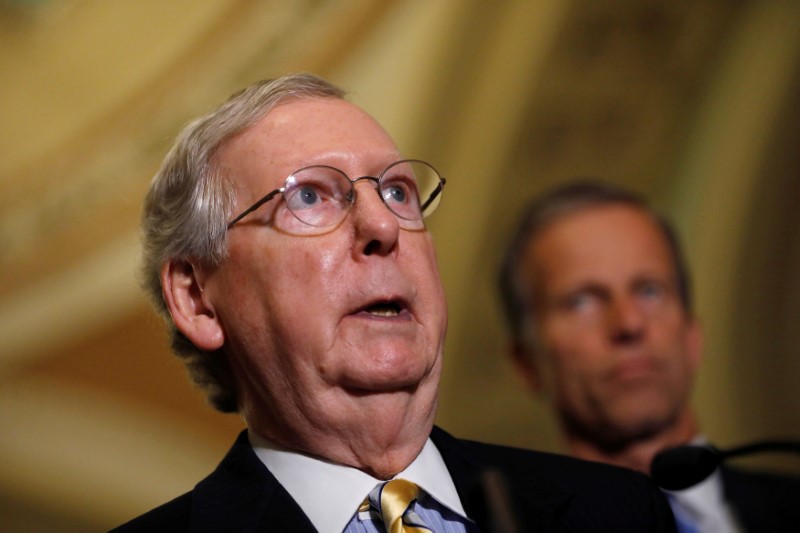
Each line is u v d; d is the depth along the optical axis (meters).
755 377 3.91
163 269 1.65
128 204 4.29
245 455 1.59
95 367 4.12
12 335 4.14
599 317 3.11
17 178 4.33
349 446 1.52
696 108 4.15
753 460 3.73
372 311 1.57
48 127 4.41
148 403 4.06
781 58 4.11
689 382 3.12
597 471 1.74
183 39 4.35
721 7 4.14
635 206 3.26
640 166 4.15
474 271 4.07
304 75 1.69
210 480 1.60
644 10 4.15
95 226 4.28
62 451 4.03
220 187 1.60
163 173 1.70
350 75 4.24
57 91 4.43
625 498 1.69
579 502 1.64
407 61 4.22
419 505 1.51
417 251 1.59
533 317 3.24
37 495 3.98
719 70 4.15
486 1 4.20
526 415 3.76
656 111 4.16
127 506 3.97
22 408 4.08
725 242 4.06
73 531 3.96
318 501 1.50
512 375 3.85
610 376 3.06
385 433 1.50
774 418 3.85
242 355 1.58
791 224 4.03
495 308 4.01
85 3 4.48
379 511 1.48
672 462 1.57
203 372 1.74
